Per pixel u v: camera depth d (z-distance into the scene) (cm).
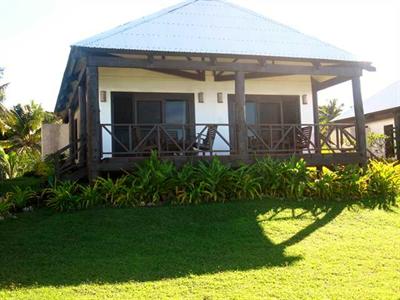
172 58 1205
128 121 1326
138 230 829
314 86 1522
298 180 1098
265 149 1351
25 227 860
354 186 1107
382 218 941
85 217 895
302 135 1307
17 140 3816
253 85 1460
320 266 648
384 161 1374
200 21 1373
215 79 1408
